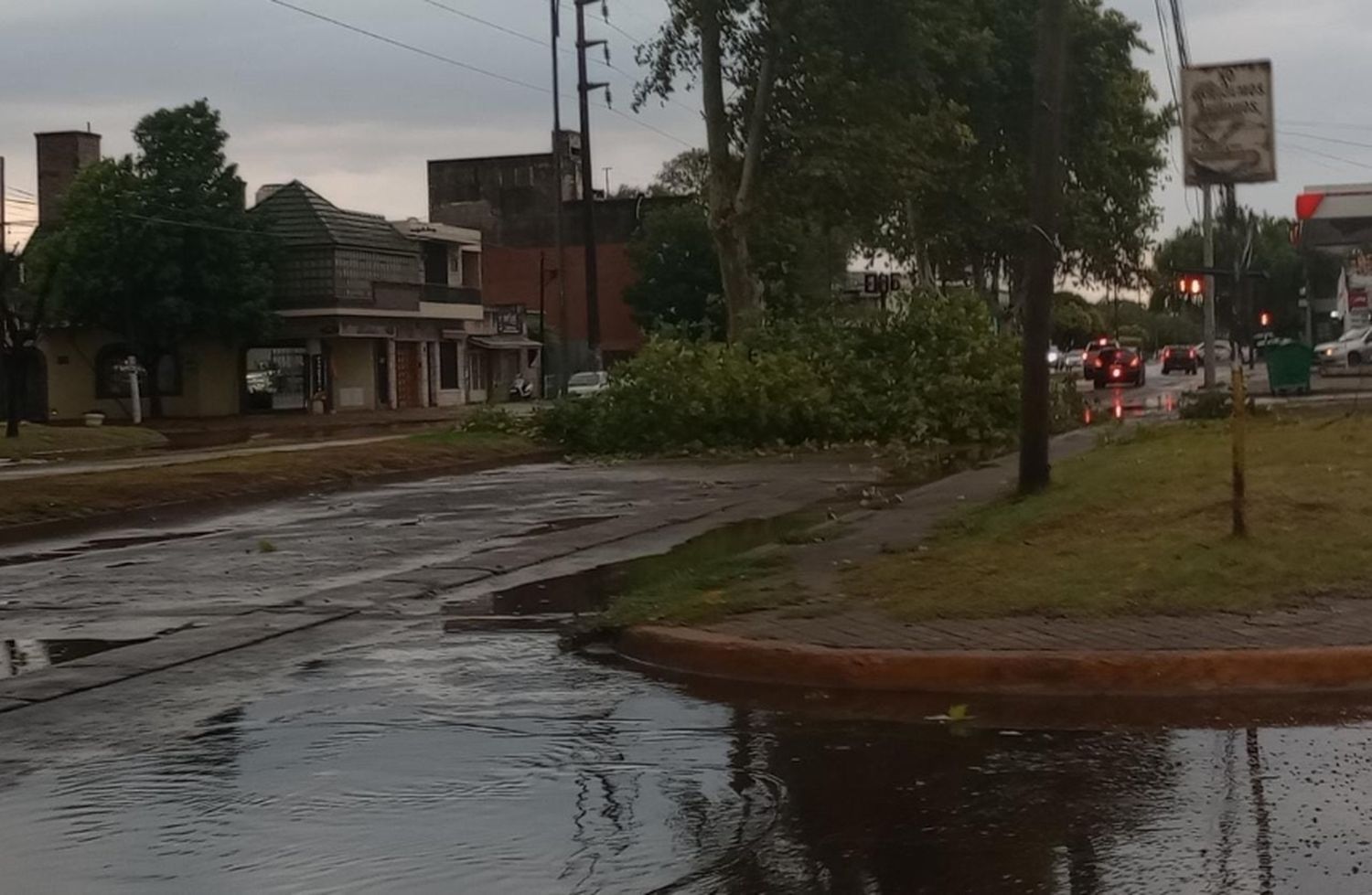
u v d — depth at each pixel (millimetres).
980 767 7164
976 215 52094
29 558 16031
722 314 73375
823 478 23172
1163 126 59094
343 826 6438
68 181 66688
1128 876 5625
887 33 34938
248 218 59250
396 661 10023
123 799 6922
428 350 68188
